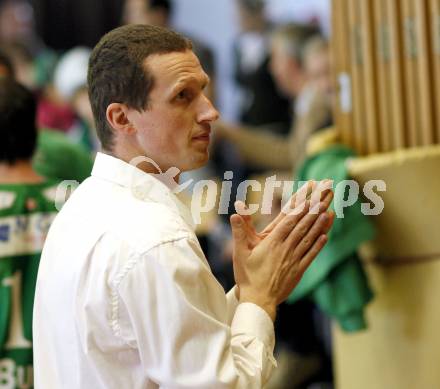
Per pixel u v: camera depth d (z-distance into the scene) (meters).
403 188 9.18
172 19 17.80
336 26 9.97
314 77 13.70
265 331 5.79
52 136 10.35
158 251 5.36
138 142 5.79
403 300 9.55
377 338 9.85
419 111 9.54
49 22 19.67
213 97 15.01
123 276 5.36
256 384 5.51
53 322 5.76
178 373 5.33
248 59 16.55
